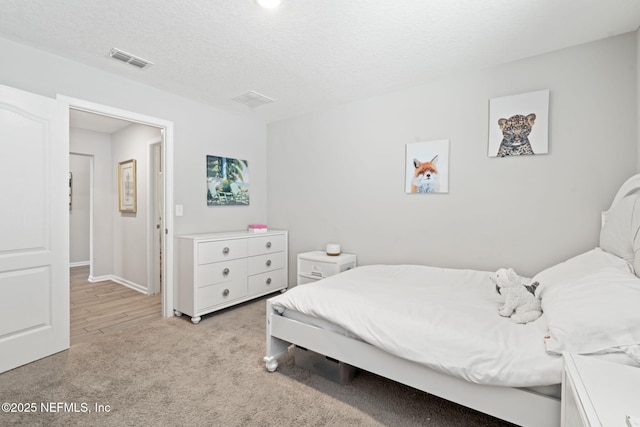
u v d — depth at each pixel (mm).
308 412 1613
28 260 2061
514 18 1817
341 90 2938
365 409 1640
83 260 5578
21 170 2027
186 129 3160
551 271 1857
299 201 3727
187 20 1853
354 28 1923
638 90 1926
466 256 2594
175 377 1928
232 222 3652
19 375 1924
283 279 3754
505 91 2389
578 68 2127
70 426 1485
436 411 1631
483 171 2498
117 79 2623
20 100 2018
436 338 1389
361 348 1646
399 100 2924
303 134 3676
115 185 4461
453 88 2619
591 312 1158
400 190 2939
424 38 2039
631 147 1976
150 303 3449
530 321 1460
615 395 850
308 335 1841
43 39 2074
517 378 1180
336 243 3402
